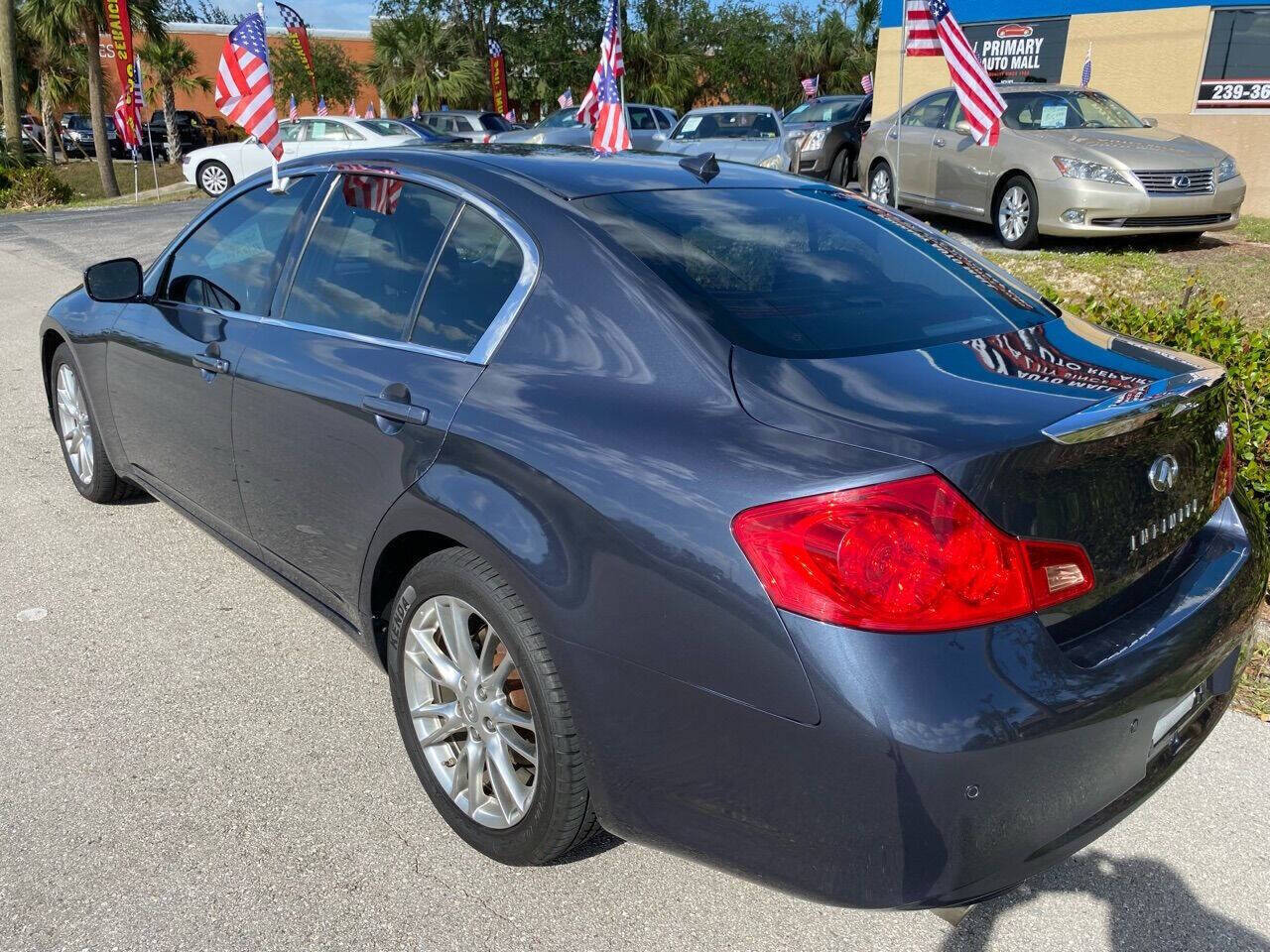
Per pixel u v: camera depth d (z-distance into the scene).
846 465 1.92
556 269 2.54
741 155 15.30
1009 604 1.91
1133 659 2.08
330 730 3.12
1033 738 1.88
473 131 26.53
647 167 3.07
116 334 4.00
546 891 2.51
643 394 2.27
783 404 2.12
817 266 2.69
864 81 19.53
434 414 2.56
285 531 3.24
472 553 2.45
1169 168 9.27
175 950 2.29
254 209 3.62
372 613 2.90
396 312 2.88
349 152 3.37
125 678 3.37
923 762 1.81
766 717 1.93
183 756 2.98
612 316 2.40
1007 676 1.88
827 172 16.84
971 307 2.71
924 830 1.85
